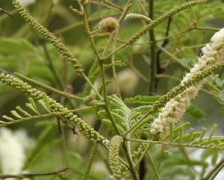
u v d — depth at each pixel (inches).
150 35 44.3
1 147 50.3
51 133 49.4
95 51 30.9
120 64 34.3
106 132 39.8
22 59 54.9
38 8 54.4
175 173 50.1
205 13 44.4
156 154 47.8
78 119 30.5
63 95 30.8
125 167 32.3
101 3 42.5
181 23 45.1
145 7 47.9
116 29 32.1
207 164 45.4
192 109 40.6
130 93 53.2
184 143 32.0
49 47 54.1
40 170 52.1
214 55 31.4
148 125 33.4
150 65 46.0
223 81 36.9
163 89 52.6
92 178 48.6
